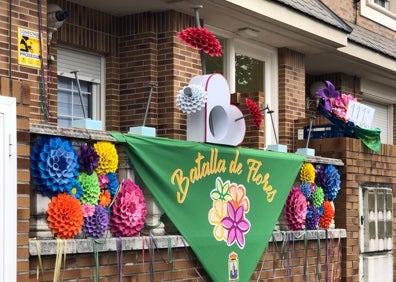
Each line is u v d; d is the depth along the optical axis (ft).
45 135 16.07
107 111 27.63
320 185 26.21
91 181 16.99
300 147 28.96
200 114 21.20
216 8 27.02
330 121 29.27
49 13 23.48
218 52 21.79
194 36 21.31
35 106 21.75
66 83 26.43
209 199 20.63
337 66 38.50
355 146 28.09
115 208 17.79
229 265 21.07
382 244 29.58
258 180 22.67
